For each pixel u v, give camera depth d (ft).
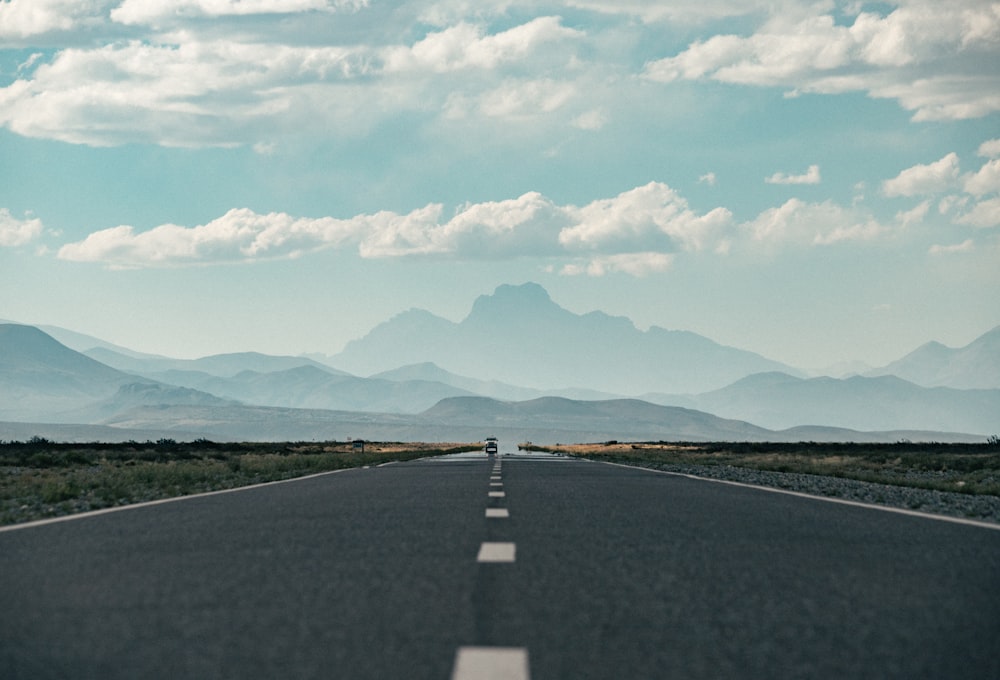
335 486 102.37
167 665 26.96
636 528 58.39
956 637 30.27
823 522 62.03
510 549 48.88
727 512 68.74
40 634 30.60
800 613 33.68
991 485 107.24
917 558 46.24
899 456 269.03
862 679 25.67
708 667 26.81
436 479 117.39
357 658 27.68
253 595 36.83
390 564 44.21
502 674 26.09
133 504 77.92
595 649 28.76
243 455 273.54
